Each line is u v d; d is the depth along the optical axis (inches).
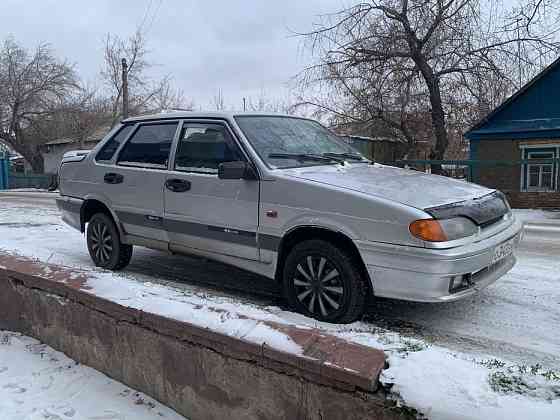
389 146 954.7
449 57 736.3
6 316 160.7
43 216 463.2
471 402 72.2
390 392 78.7
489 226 153.6
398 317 164.2
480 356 133.4
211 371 102.8
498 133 723.4
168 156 197.8
